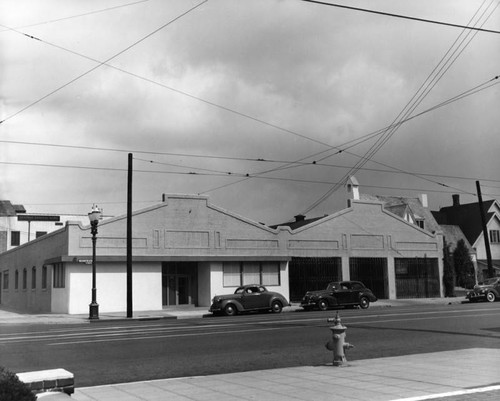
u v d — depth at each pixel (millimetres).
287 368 10703
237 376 9891
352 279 40125
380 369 10203
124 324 23391
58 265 34156
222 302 29328
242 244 36500
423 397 7578
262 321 22078
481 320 20500
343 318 22125
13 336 17422
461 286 52906
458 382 8680
